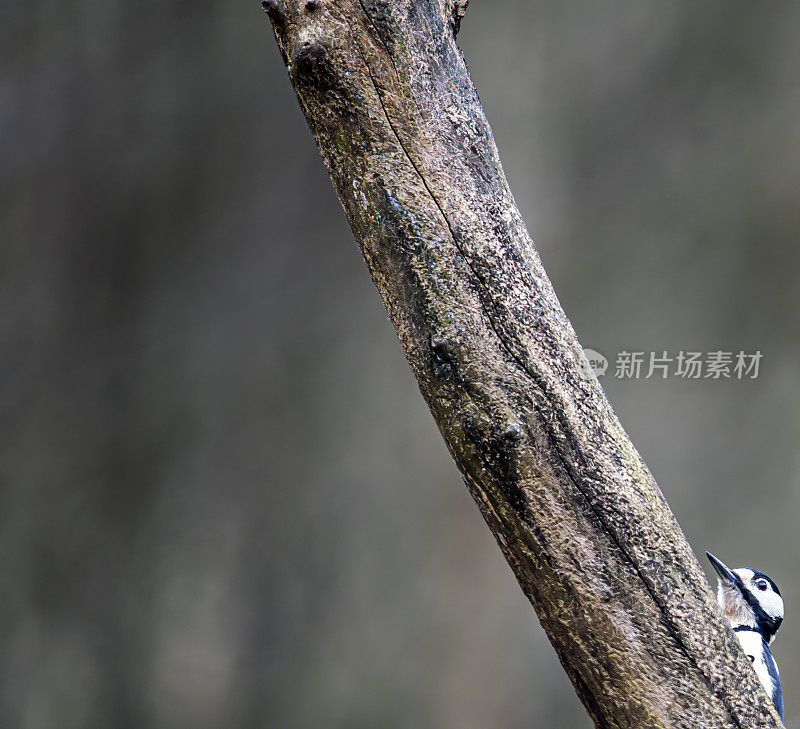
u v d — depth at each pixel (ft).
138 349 51.67
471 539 47.44
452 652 46.42
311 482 50.08
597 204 47.55
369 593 48.42
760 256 45.98
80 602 50.29
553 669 45.91
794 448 45.24
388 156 7.92
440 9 8.12
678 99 46.65
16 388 51.01
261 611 49.26
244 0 50.39
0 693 49.62
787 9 45.03
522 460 7.84
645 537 7.91
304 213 51.57
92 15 50.62
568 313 47.47
